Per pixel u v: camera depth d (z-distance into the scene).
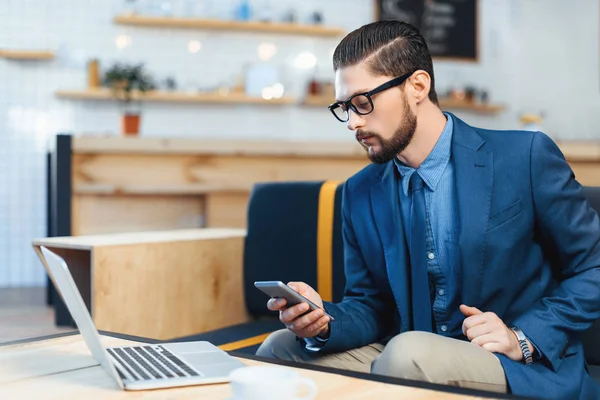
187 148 3.58
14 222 6.18
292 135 6.89
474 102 7.13
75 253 2.13
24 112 6.21
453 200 1.48
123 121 4.59
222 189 3.65
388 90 1.42
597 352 1.66
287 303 1.36
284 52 6.89
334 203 2.14
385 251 1.53
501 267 1.43
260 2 6.77
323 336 1.49
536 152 1.45
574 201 1.44
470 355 1.24
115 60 6.43
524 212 1.44
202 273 2.22
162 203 3.69
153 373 1.07
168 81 6.50
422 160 1.49
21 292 5.51
